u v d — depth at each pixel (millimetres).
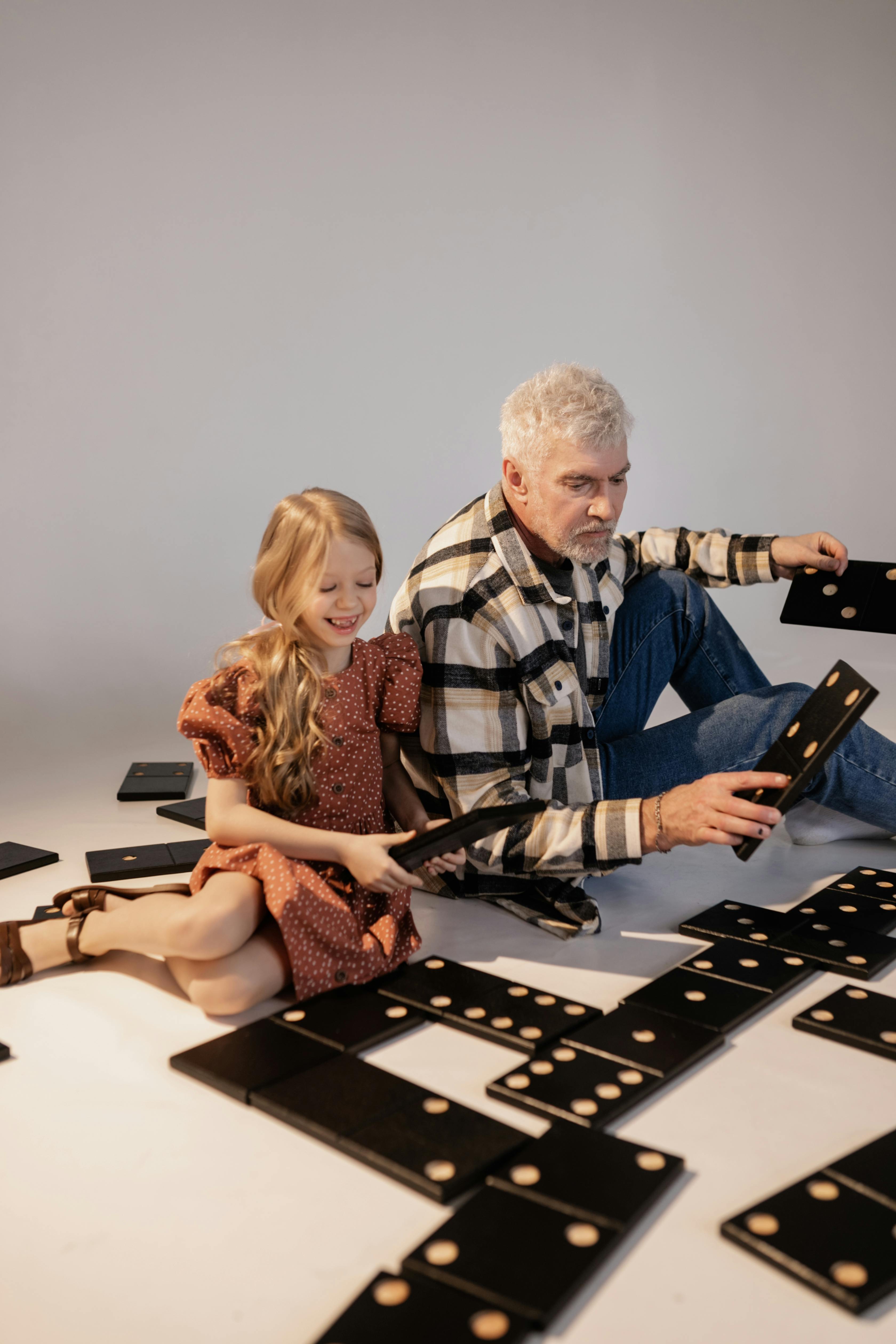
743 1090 1392
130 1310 1045
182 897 1680
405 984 1668
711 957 1744
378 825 1887
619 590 2195
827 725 1606
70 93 3848
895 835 2291
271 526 1827
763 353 5168
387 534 4609
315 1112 1324
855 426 5332
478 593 1891
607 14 4668
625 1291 1041
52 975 1771
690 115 4867
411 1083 1382
